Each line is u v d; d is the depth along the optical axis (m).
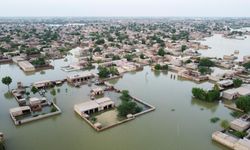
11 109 74.69
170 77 119.69
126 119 70.50
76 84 102.94
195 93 88.38
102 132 64.44
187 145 58.19
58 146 57.66
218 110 79.25
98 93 92.50
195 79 111.44
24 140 60.25
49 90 97.88
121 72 124.81
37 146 57.50
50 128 66.62
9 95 92.38
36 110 77.69
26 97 88.94
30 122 69.81
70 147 57.25
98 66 134.50
